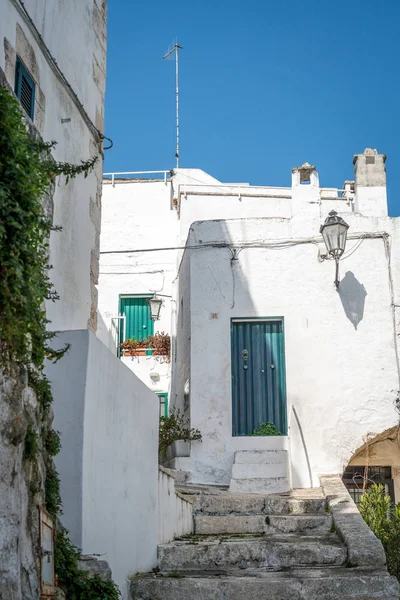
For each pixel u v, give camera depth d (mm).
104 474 5980
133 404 7090
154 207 20703
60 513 5234
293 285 13773
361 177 15914
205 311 13773
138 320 20125
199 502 10047
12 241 4461
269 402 13562
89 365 5660
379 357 13375
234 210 18562
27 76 7516
